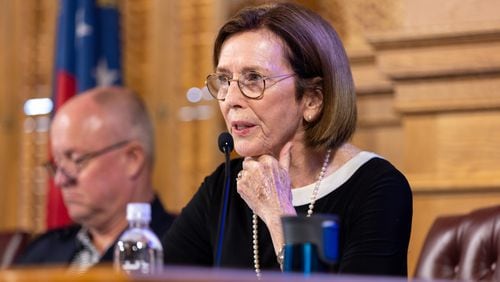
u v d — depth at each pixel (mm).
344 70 5812
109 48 11117
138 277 3008
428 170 8789
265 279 3244
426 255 6246
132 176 8305
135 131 8352
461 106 8688
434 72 8766
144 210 5473
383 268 5402
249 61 5637
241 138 5715
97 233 8320
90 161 8234
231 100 5672
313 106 5793
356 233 5566
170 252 6137
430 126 8812
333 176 5816
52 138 8367
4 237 8789
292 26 5699
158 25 11828
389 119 9727
